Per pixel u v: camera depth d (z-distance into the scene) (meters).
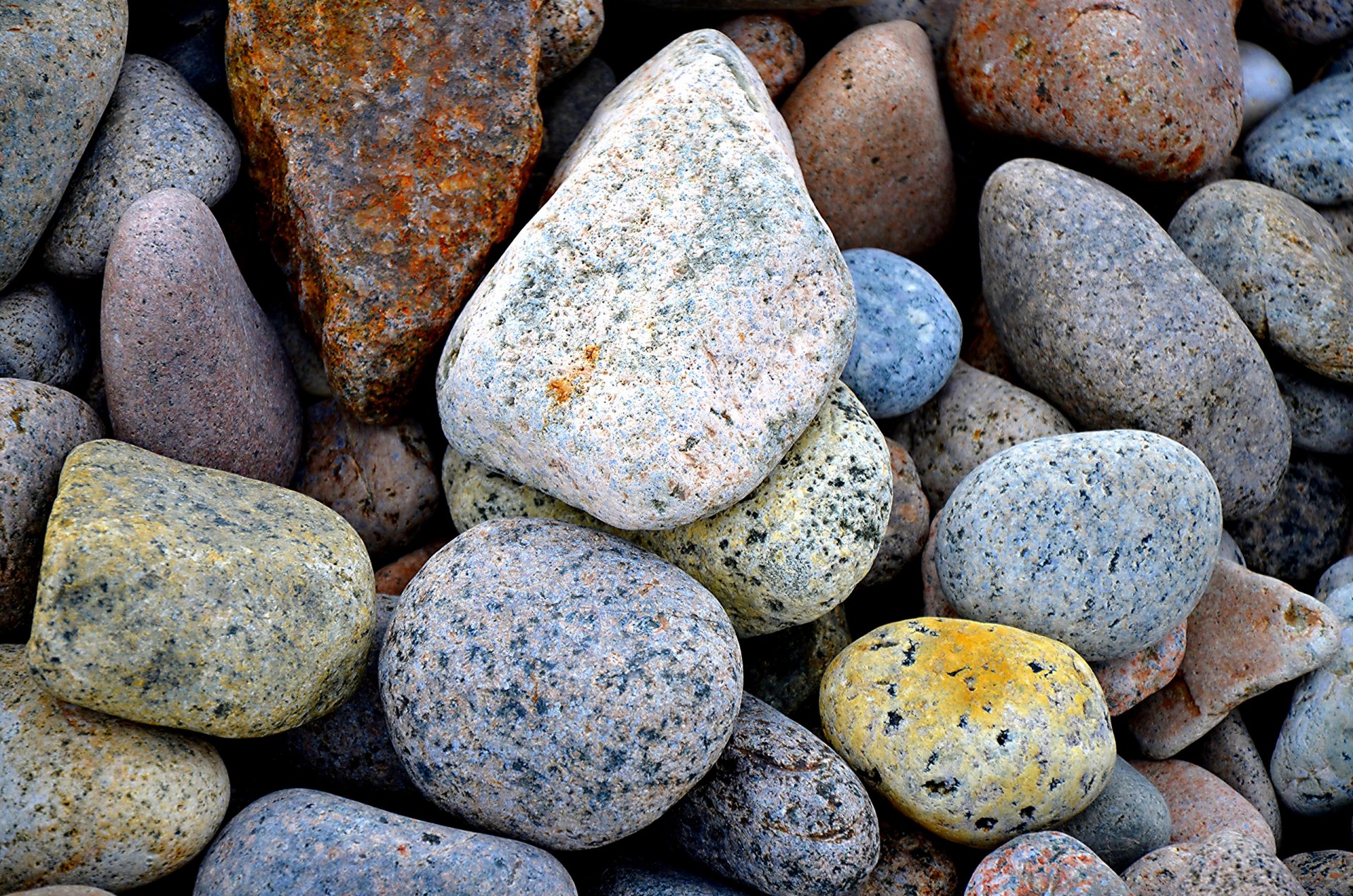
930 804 0.99
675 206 1.01
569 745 0.95
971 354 1.17
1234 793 1.05
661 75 1.06
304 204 1.04
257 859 0.94
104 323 1.00
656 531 1.02
